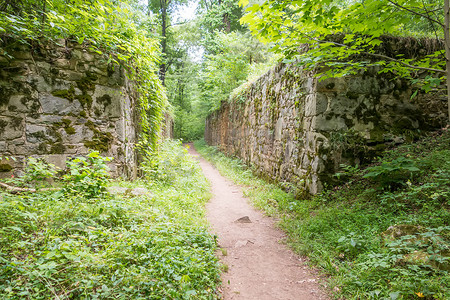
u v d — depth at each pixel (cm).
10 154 402
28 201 314
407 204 373
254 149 931
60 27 388
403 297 219
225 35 1449
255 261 338
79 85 452
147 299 204
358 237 320
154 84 693
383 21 301
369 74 530
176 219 385
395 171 431
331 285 268
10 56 376
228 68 1440
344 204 444
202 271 256
